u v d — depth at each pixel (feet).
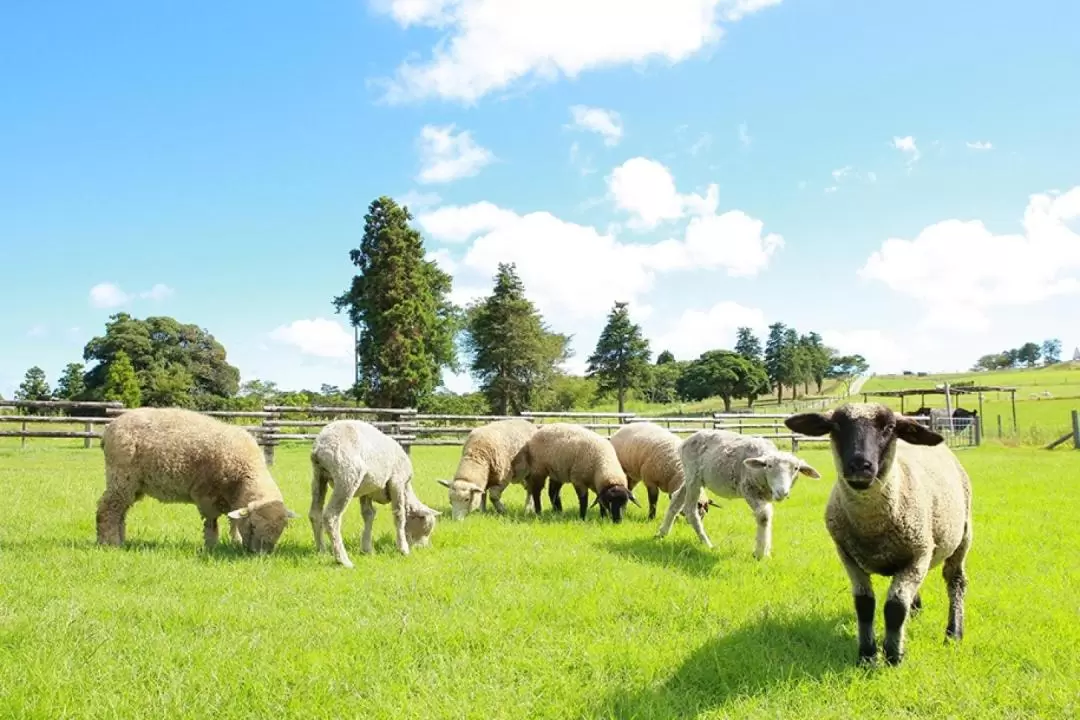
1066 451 95.81
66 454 73.92
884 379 444.14
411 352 153.28
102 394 175.73
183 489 28.84
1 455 71.72
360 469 26.91
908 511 16.39
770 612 20.26
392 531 33.76
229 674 15.28
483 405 188.75
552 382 213.66
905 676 15.88
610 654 16.85
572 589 22.15
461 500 37.73
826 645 18.12
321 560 26.68
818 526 35.24
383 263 154.10
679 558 27.53
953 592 19.15
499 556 27.48
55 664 15.25
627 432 42.06
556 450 39.68
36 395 221.87
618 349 241.96
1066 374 350.23
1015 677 15.94
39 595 20.51
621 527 35.19
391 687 14.98
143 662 15.75
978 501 43.78
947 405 115.34
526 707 14.25
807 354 381.19
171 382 190.19
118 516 28.68
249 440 29.55
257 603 20.51
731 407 305.73
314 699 14.35
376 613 19.95
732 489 29.17
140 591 21.67
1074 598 22.16
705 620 19.71
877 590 23.30
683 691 15.21
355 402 155.63
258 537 27.68
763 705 14.61
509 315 201.57
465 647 17.58
